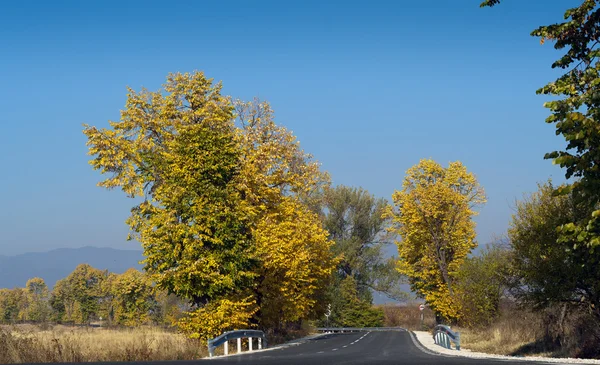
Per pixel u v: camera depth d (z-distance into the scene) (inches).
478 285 1728.6
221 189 1285.7
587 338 1069.1
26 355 816.3
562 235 605.9
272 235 1469.0
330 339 1742.1
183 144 1286.9
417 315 3695.9
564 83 590.2
